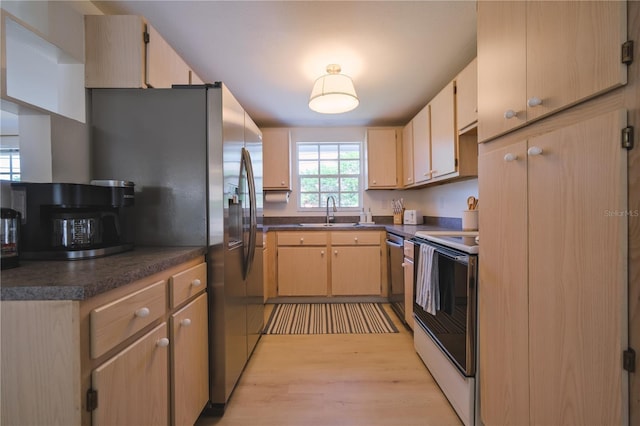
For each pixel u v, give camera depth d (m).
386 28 1.76
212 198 1.47
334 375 1.82
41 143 1.28
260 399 1.59
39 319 0.71
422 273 1.78
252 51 2.00
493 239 1.19
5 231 0.92
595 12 0.72
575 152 0.79
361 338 2.35
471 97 1.89
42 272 0.86
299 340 2.32
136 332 0.92
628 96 0.66
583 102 0.78
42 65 1.41
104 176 1.49
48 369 0.71
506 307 1.11
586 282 0.77
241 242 1.75
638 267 0.65
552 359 0.88
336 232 3.18
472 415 1.34
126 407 0.86
